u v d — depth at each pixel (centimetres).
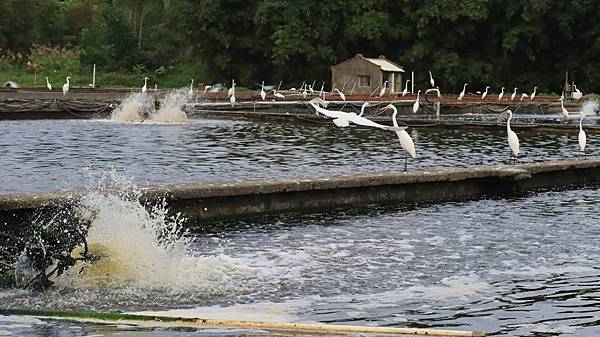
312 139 2939
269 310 953
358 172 2014
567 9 6406
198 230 1350
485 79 6353
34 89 4766
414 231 1384
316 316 934
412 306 974
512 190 1833
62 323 892
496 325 909
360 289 1041
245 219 1451
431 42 6378
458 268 1147
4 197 1223
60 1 8388
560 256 1227
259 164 2147
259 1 6369
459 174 1741
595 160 2030
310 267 1136
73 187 1709
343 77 5419
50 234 1045
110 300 984
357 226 1415
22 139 2698
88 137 2816
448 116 4700
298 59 6288
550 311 959
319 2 6228
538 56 6700
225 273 1094
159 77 6575
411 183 1673
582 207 1648
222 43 6331
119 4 7162
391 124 3628
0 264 1033
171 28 7050
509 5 6394
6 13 6481
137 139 2780
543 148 2770
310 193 1543
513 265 1170
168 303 977
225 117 3981
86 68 6469
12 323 891
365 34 6228
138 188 1373
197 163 2145
